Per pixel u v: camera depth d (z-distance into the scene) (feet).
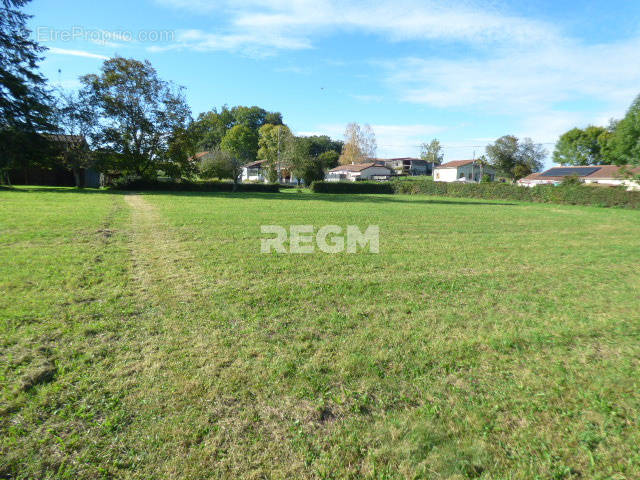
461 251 30.35
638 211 82.02
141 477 6.98
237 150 280.92
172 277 19.53
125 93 104.37
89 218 39.19
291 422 8.66
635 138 88.69
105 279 18.51
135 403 9.03
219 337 12.75
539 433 8.56
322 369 11.00
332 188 140.77
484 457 7.80
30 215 38.93
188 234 32.78
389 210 64.95
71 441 7.71
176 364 10.85
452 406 9.48
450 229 43.50
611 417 9.17
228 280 19.48
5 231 29.58
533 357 12.21
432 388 10.23
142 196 79.15
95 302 15.30
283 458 7.60
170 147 112.68
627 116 89.45
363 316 15.25
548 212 72.13
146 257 23.66
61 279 17.90
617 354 12.64
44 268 19.66
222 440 8.01
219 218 44.73
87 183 122.42
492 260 27.30
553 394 10.08
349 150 257.55
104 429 8.12
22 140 82.43
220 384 9.96
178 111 111.45
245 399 9.42
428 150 323.37
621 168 95.09
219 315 14.66
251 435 8.19
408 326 14.38
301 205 70.23
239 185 124.47
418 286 19.85
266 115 318.45
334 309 15.96
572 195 99.60
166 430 8.17
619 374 11.25
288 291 18.07
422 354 12.07
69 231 30.96
